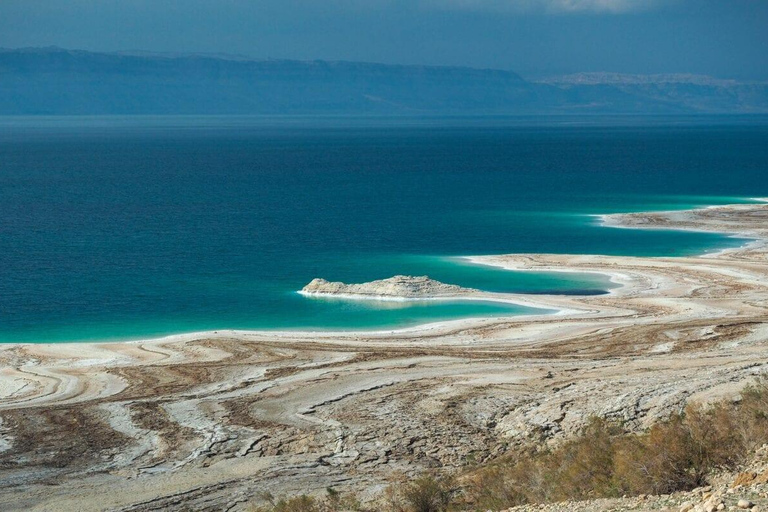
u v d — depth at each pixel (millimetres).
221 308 62875
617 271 72750
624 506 17203
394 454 30141
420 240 93375
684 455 19531
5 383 42312
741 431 20844
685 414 28875
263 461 29750
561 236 94188
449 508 22922
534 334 51594
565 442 27953
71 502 26219
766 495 14672
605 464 21891
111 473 28891
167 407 36625
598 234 95062
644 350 46219
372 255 84500
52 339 54812
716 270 71562
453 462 29312
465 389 37875
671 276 69938
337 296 65812
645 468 19703
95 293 68188
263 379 41344
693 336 48938
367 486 26922
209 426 33844
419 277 67438
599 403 33469
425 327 55156
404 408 35375
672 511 15852
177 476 28391
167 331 56750
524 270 74875
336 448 30891
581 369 41000
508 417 33562
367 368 42938
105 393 39938
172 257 84312
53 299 66125
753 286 65125
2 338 55125
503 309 60531
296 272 76250
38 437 32906
